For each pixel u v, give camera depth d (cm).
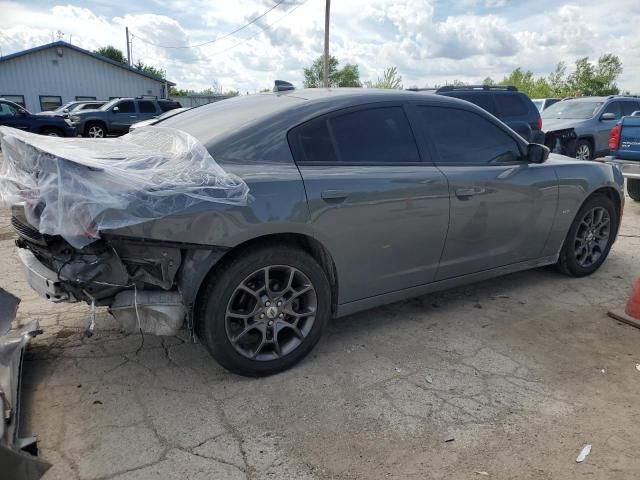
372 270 326
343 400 276
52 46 2933
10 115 1714
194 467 224
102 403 269
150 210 240
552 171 414
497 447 240
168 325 259
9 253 527
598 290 441
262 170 281
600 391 288
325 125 310
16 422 221
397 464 229
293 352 302
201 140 288
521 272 486
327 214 294
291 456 232
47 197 231
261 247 282
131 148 279
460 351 331
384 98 340
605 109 1241
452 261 365
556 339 350
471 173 360
